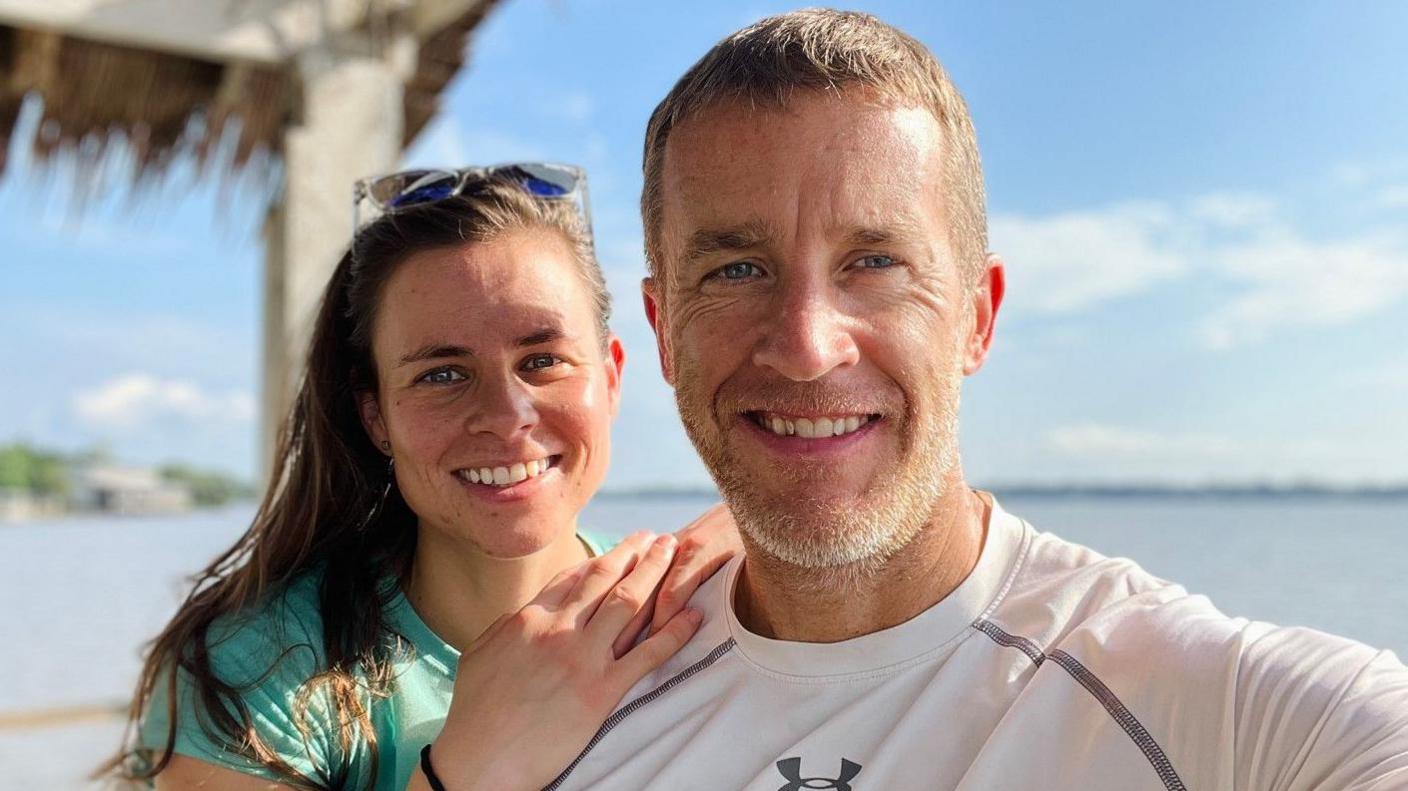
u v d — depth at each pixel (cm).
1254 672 55
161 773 81
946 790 59
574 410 85
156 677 85
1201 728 56
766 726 65
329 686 80
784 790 62
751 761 64
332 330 92
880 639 64
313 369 92
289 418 95
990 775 58
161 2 157
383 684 82
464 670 72
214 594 89
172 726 80
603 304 92
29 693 319
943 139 66
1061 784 57
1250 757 54
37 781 216
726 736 65
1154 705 57
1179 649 58
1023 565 67
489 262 84
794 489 64
